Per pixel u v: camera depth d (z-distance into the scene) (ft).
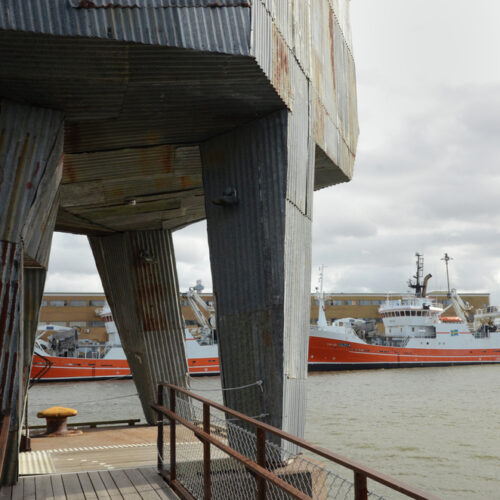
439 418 95.71
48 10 20.35
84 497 20.94
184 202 45.70
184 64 23.61
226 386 31.45
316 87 35.27
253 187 30.53
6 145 23.61
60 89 23.58
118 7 21.35
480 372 205.87
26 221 23.41
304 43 32.89
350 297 300.81
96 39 20.90
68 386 166.20
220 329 31.89
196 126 30.48
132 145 31.89
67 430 46.75
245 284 30.81
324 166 40.50
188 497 19.90
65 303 254.06
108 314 194.29
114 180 37.32
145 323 52.37
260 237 30.07
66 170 34.19
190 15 22.67
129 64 22.93
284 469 27.53
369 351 219.00
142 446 37.55
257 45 24.67
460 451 67.62
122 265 53.42
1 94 23.47
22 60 21.47
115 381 183.11
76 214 45.06
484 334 241.96
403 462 62.69
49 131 24.88
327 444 72.69
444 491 51.70
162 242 53.67
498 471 58.03
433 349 229.66
